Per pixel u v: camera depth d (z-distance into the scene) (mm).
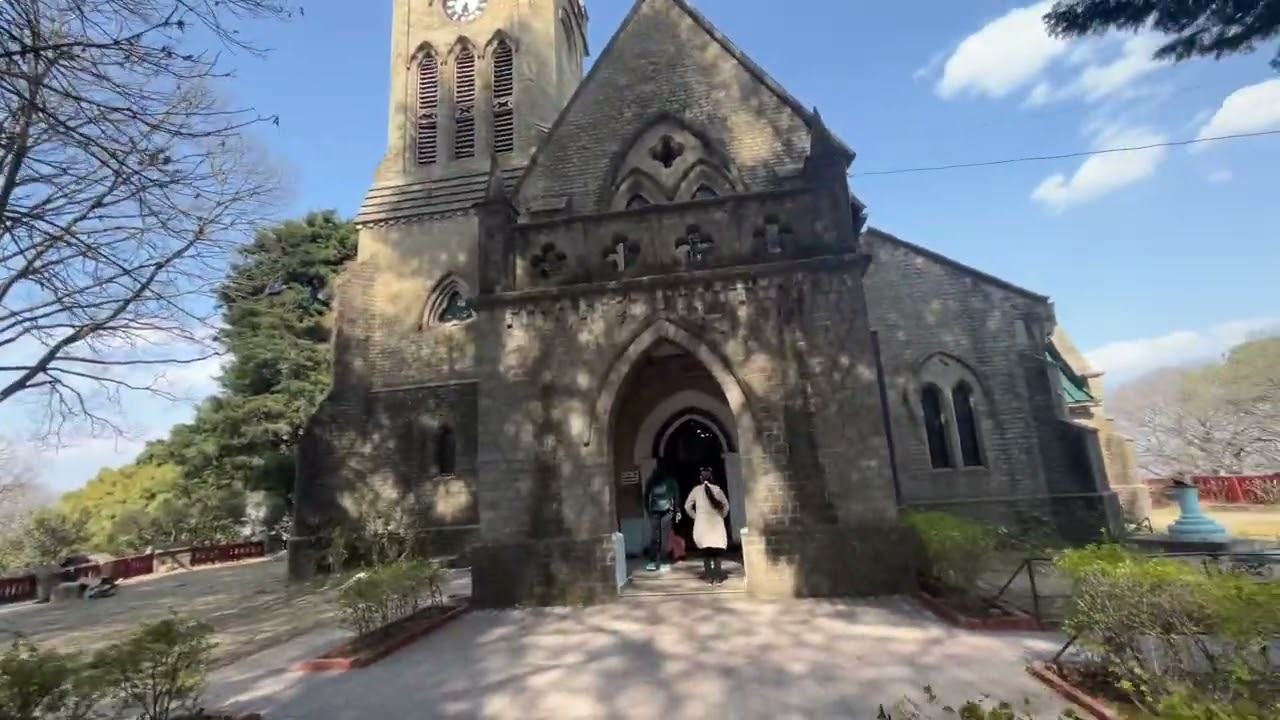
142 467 46188
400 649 9266
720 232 13039
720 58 15938
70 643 13664
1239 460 42312
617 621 10211
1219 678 4957
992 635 8328
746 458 11797
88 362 10055
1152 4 8305
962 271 18234
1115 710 5422
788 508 11477
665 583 12766
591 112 16172
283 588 19125
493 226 13727
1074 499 16156
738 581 12523
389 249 23734
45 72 6035
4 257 8062
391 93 26438
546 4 26500
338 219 36219
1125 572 5941
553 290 13023
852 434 11562
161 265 9953
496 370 12984
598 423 12430
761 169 14766
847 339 11961
